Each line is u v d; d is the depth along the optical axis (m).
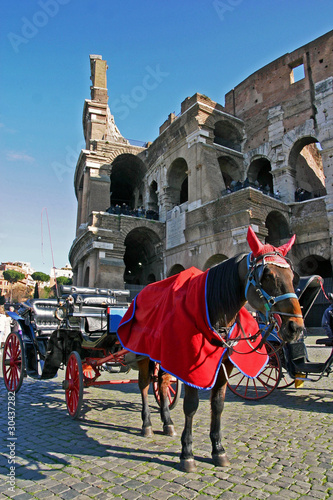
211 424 4.34
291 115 24.91
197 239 23.16
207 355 3.99
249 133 27.59
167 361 4.04
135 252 32.31
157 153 30.30
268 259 3.71
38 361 7.30
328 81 22.97
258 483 3.70
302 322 3.40
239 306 4.07
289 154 24.66
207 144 25.09
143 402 5.45
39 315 8.02
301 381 7.97
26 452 4.55
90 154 30.16
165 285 5.14
